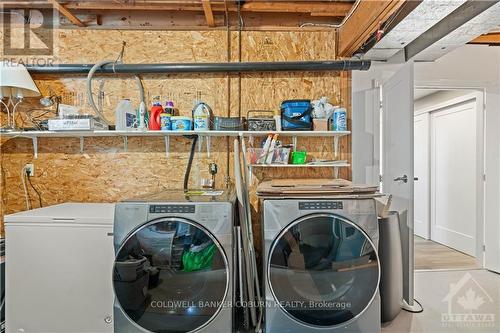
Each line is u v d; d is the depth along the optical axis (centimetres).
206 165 278
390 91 281
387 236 231
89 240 197
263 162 256
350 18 253
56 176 278
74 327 199
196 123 253
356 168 284
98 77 275
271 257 185
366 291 186
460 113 415
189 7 264
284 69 261
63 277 198
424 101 487
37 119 274
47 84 276
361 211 186
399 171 271
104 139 278
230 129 254
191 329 182
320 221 185
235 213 216
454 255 395
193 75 277
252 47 281
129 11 285
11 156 277
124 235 180
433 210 470
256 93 279
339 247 186
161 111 254
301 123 254
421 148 495
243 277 222
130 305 182
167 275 182
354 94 284
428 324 228
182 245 180
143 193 278
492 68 337
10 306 199
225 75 277
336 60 268
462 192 410
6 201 277
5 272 204
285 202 186
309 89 280
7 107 267
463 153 409
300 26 286
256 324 217
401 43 250
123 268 182
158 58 279
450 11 199
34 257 198
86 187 278
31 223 199
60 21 279
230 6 262
